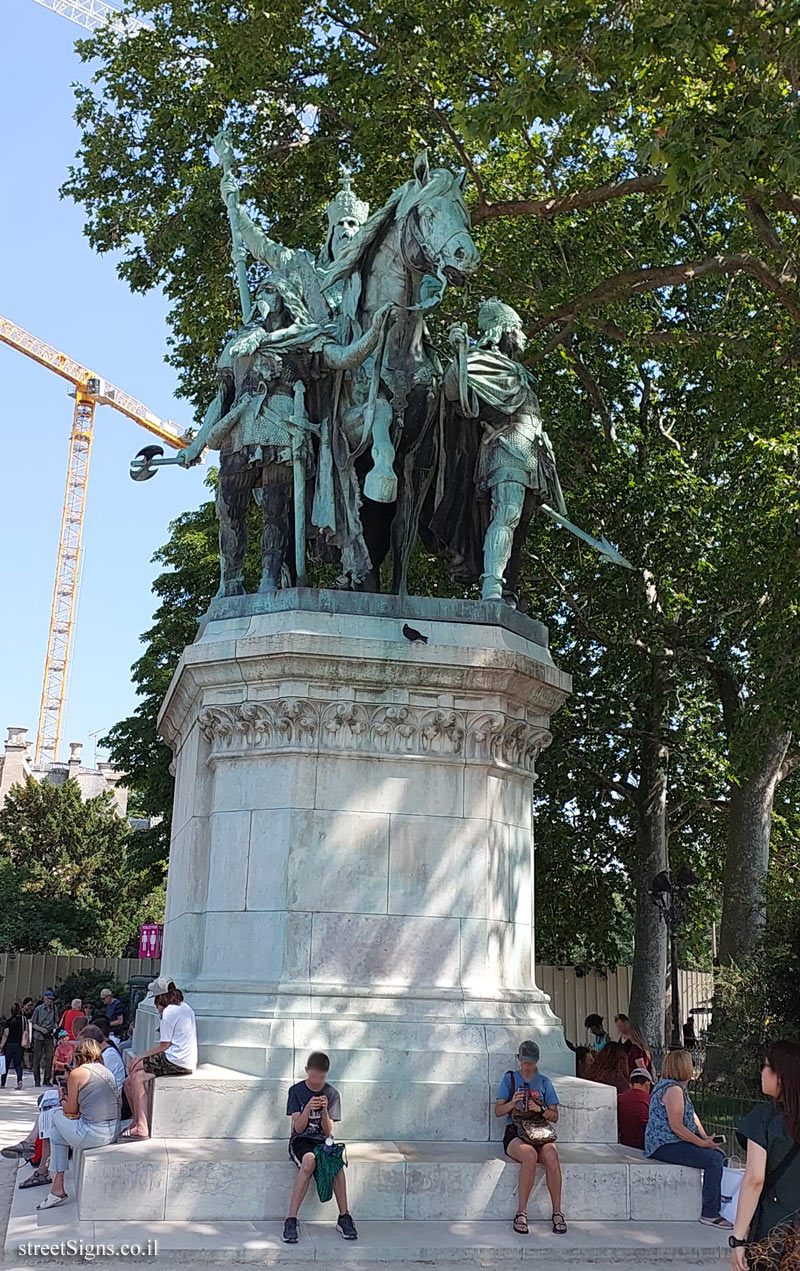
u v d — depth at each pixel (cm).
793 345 1772
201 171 1964
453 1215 826
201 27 1994
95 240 2131
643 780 2566
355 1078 898
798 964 1633
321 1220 805
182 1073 881
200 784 1036
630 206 2038
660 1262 773
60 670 10281
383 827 981
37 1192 938
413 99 1864
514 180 2017
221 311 1986
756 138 1162
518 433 1105
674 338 1972
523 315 2080
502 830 1024
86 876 4791
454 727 1005
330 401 1081
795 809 2916
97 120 2156
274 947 947
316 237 1941
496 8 1619
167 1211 789
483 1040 930
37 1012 2567
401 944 964
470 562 1146
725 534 2292
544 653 1088
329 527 1061
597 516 2375
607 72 1293
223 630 1034
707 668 2473
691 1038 2525
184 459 1139
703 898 3156
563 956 3069
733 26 1192
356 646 980
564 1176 848
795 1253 509
